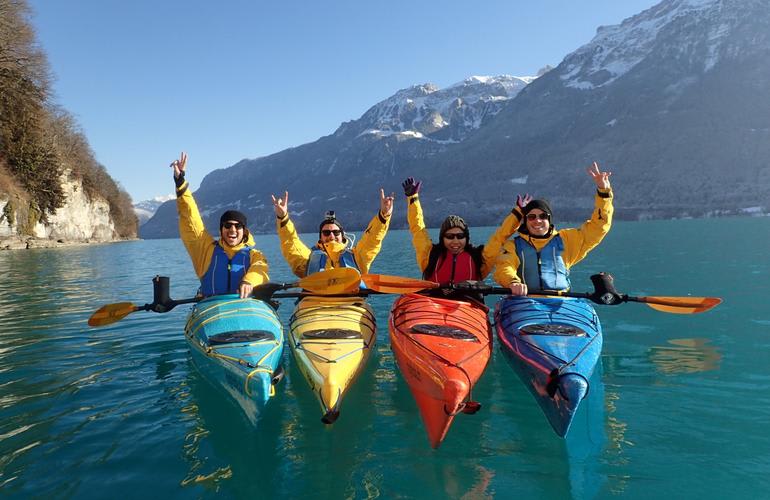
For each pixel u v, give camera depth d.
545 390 3.83
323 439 3.66
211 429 3.85
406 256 19.66
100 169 70.81
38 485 3.07
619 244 21.66
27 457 3.43
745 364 4.90
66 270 18.50
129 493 2.97
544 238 5.70
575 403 3.48
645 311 7.61
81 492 2.98
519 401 4.32
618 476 3.03
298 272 6.74
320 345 4.54
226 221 5.84
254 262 5.88
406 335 4.53
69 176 54.50
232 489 3.00
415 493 2.91
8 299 10.73
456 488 2.96
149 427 3.89
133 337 6.84
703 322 6.70
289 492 2.96
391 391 4.63
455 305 5.11
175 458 3.39
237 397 4.07
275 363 4.27
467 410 3.59
